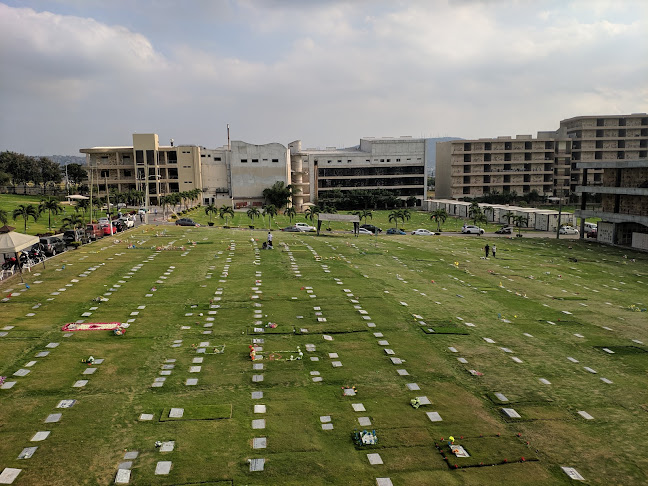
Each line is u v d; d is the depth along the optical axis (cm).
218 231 7719
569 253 6619
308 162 16838
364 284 3969
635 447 1638
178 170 15662
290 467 1473
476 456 1551
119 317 2889
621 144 17800
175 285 3741
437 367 2262
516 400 1953
